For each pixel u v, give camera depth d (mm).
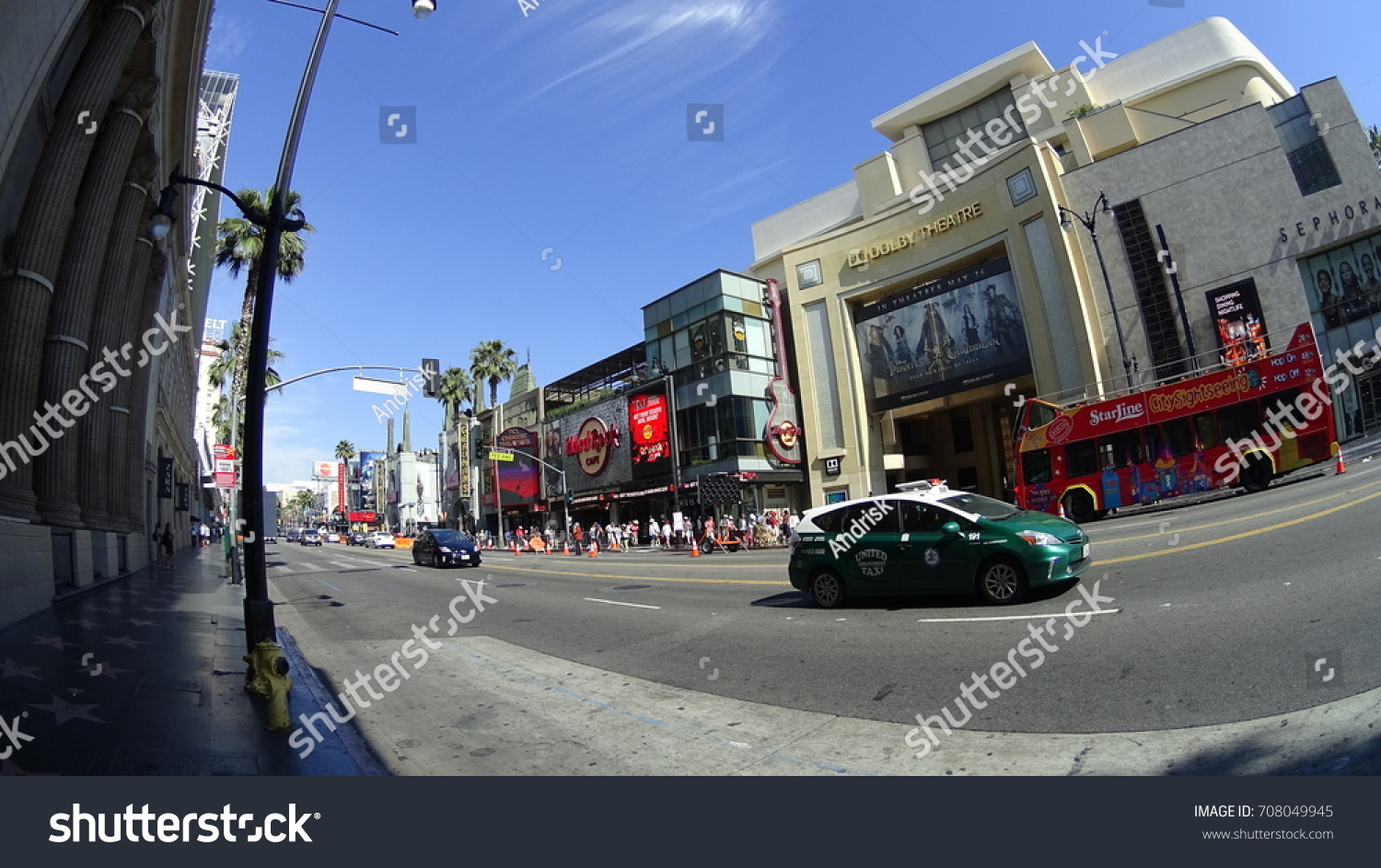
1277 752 4188
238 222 27688
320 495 127938
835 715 5910
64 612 11211
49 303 11719
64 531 13812
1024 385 32781
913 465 39625
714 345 39781
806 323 39844
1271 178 27156
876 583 10148
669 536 38094
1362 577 7480
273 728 6070
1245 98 35281
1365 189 25828
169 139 18047
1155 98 37094
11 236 11578
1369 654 5375
